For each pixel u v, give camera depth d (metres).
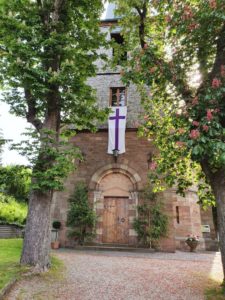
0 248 9.98
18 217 17.25
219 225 6.27
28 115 8.85
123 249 12.45
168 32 8.65
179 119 6.65
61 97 8.37
